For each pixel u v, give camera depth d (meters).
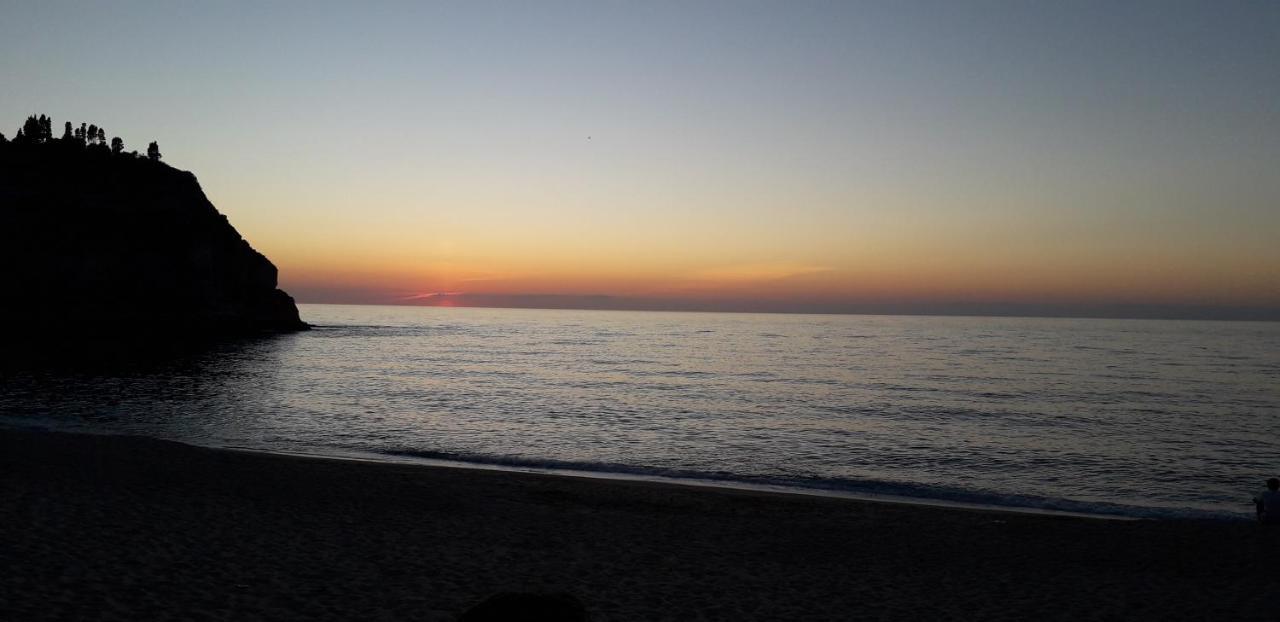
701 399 45.78
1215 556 13.99
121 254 84.44
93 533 11.86
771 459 26.41
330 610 9.22
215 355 70.62
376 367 64.44
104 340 77.75
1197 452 29.45
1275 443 31.98
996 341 139.50
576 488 19.23
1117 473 25.17
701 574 11.95
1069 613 10.55
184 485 16.55
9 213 80.19
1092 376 65.81
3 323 73.31
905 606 10.71
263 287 110.44
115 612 8.59
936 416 39.25
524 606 3.28
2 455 18.47
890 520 16.89
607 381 56.97
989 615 10.41
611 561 12.48
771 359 85.56
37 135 98.38
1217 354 103.75
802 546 14.34
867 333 179.75
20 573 9.64
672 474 22.92
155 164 96.62
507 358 81.06
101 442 21.28
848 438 31.66
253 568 10.73
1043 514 18.41
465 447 27.20
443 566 11.52
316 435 28.52
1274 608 10.88
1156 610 10.74
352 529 13.60
